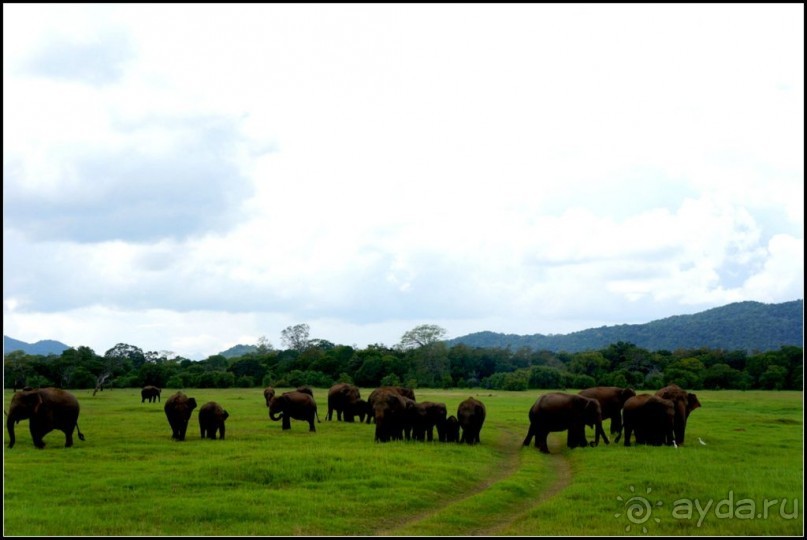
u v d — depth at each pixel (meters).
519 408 61.97
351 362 126.69
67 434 30.36
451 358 140.12
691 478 23.44
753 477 23.61
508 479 23.80
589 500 20.61
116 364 120.44
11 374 106.44
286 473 22.98
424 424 34.69
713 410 59.34
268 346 184.38
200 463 24.69
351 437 34.25
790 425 43.78
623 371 117.56
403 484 22.12
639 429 33.34
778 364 115.06
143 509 18.67
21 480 21.97
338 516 18.59
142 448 29.30
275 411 38.19
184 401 32.78
